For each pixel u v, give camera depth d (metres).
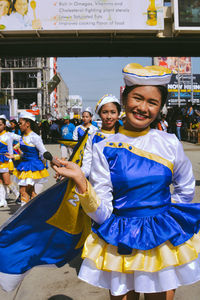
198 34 19.36
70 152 8.45
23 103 63.97
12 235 2.29
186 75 69.75
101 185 1.95
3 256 2.29
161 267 1.77
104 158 1.98
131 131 2.04
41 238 2.33
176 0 18.47
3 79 63.41
